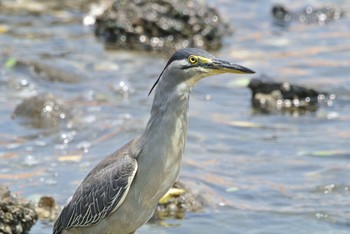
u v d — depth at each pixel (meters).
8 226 11.59
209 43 20.84
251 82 17.56
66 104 16.77
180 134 10.33
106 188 10.43
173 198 12.74
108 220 10.56
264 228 12.19
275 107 17.14
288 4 24.31
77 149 14.86
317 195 13.24
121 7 21.06
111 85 17.95
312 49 20.69
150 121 10.35
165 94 10.27
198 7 21.12
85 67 18.91
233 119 16.45
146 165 10.30
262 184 13.62
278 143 15.29
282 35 21.75
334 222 12.34
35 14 22.34
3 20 21.77
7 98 17.05
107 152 14.72
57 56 19.41
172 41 20.67
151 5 20.95
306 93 17.41
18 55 19.20
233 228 12.16
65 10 22.73
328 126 16.20
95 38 20.89
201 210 12.66
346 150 14.88
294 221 12.38
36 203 12.55
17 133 15.40
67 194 12.99
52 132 15.48
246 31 21.94
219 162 14.38
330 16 23.11
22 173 13.78
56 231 11.10
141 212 10.52
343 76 18.81
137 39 20.66
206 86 18.22
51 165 14.12
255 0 24.53
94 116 16.23
